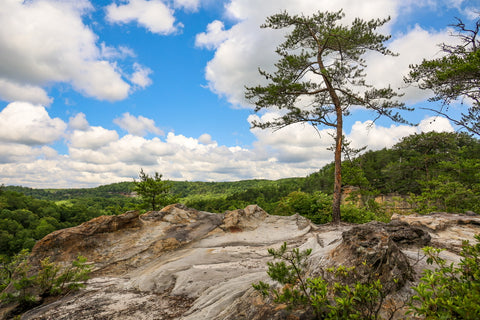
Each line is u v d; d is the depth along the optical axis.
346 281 3.22
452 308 1.76
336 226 10.70
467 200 21.58
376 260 3.28
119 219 8.24
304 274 3.93
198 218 9.80
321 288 2.51
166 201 21.78
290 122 14.38
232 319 3.24
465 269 2.54
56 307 4.54
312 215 15.27
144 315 4.18
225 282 4.99
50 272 5.29
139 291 5.31
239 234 9.05
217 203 82.31
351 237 3.98
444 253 4.70
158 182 21.62
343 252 3.83
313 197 16.33
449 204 22.83
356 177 24.66
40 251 6.74
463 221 8.19
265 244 8.24
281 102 13.84
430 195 22.64
